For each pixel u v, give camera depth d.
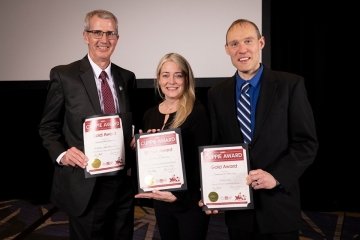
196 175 1.60
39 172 3.54
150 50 2.75
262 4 2.58
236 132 1.44
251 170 1.39
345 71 2.91
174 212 1.60
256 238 1.49
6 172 3.56
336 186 3.08
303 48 2.95
